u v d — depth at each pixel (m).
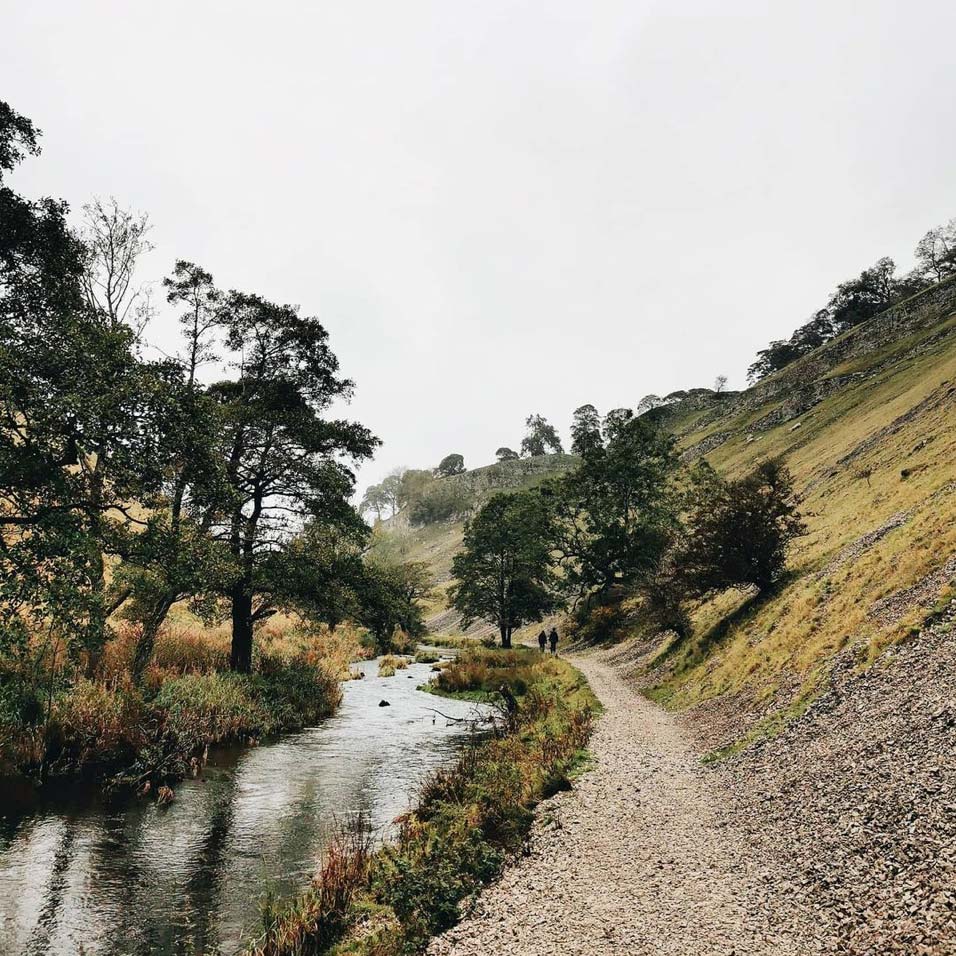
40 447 14.05
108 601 18.98
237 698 20.00
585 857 8.27
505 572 56.81
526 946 6.10
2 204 15.91
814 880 6.51
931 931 4.95
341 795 13.43
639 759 13.53
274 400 25.78
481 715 23.23
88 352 14.89
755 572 24.11
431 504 190.12
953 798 6.66
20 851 10.11
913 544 15.91
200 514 21.20
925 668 10.21
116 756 14.43
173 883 9.15
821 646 14.63
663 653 29.16
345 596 25.75
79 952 7.36
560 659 36.03
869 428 57.62
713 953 5.51
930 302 91.44
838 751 9.49
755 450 91.12
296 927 7.14
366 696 28.61
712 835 8.56
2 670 15.34
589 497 56.22
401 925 6.86
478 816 9.89
